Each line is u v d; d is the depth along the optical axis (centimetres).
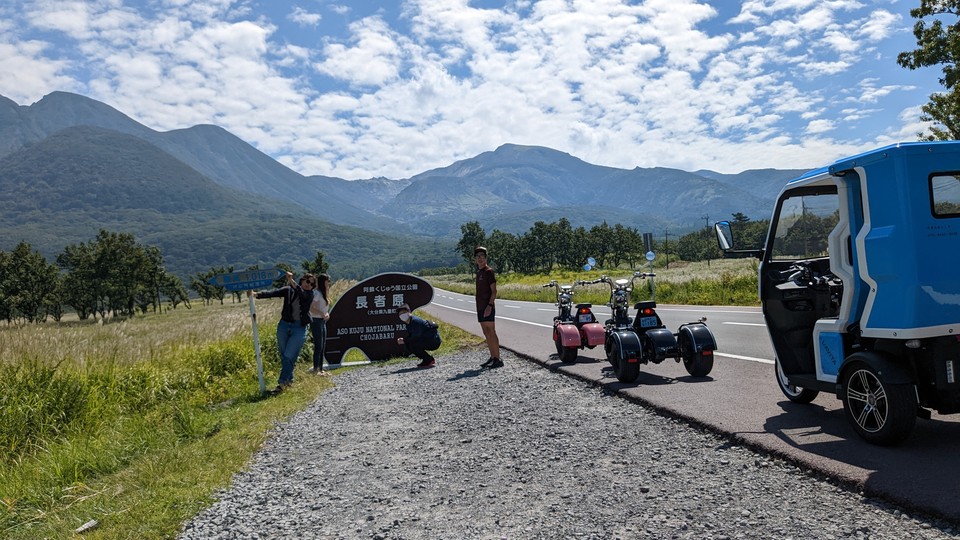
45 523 492
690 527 367
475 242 12000
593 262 947
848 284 519
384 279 1502
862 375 488
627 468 489
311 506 470
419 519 425
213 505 482
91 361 1123
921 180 463
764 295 666
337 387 1088
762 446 491
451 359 1339
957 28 1825
